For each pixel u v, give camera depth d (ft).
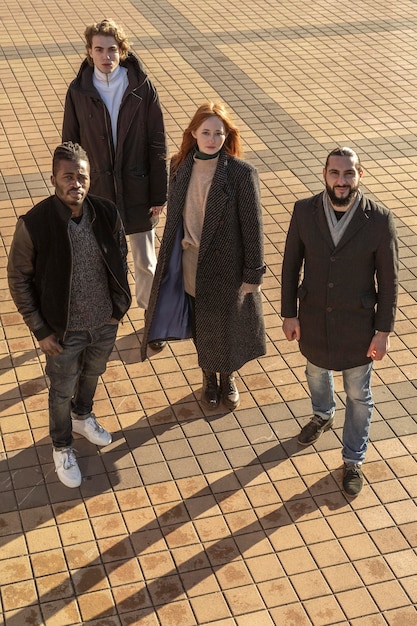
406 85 32.42
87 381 15.21
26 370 17.70
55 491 14.89
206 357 15.89
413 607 13.05
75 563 13.58
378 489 15.11
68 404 14.57
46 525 14.24
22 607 12.88
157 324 15.81
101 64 16.26
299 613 12.91
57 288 13.30
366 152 27.22
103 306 14.05
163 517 14.44
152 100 16.81
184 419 16.57
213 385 16.90
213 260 14.94
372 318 14.10
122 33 16.33
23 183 24.79
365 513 14.64
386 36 37.42
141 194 17.43
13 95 30.58
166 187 17.60
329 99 30.96
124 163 17.10
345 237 13.42
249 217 14.76
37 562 13.58
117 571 13.47
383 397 17.26
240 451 15.85
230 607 12.96
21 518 14.35
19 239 13.16
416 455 15.87
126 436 16.12
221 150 14.58
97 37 16.11
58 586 13.21
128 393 17.21
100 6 40.01
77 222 13.37
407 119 29.60
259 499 14.85
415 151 27.43
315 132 28.40
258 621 12.76
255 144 27.48
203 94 31.04
